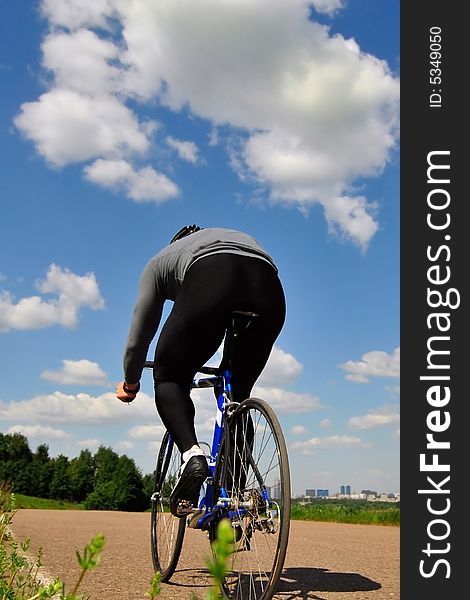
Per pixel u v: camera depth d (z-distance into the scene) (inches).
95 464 3250.5
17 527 352.5
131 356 161.5
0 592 90.2
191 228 158.9
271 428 123.2
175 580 165.8
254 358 142.9
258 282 138.3
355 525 447.8
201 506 138.2
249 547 128.6
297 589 156.1
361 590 158.2
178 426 137.0
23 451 3238.2
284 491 118.5
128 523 428.8
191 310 135.5
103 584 158.9
